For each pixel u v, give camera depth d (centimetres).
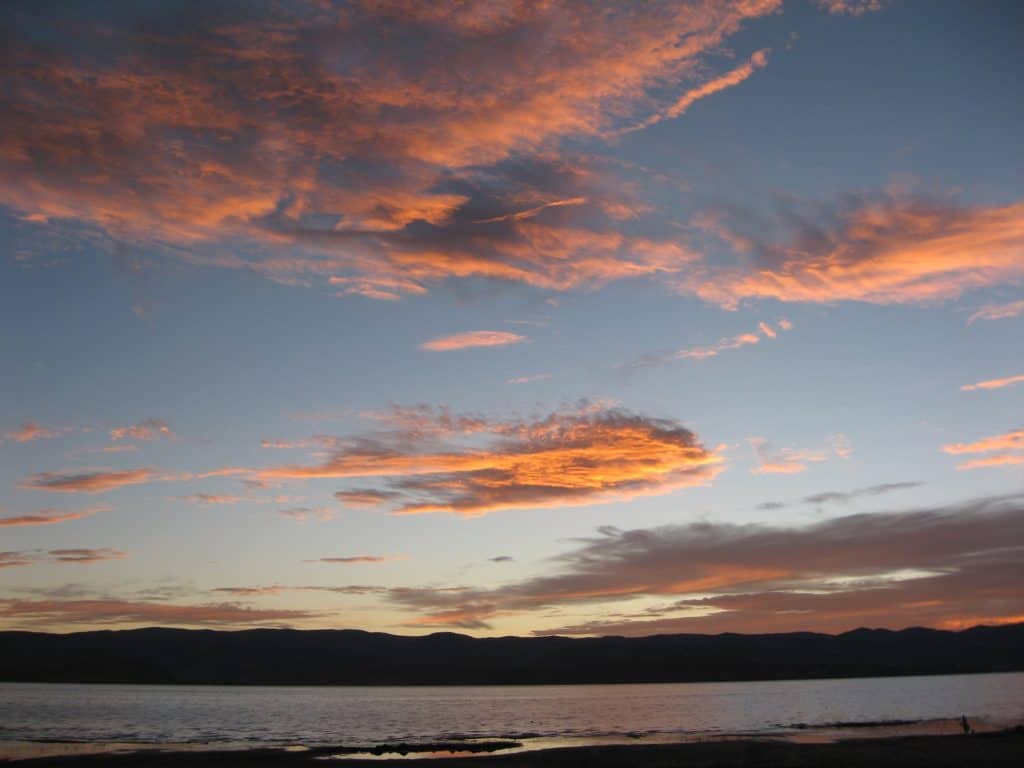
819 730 7838
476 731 8362
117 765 5250
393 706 15225
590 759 5441
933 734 7050
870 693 18388
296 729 8806
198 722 9906
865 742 6338
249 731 8425
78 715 11025
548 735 7756
